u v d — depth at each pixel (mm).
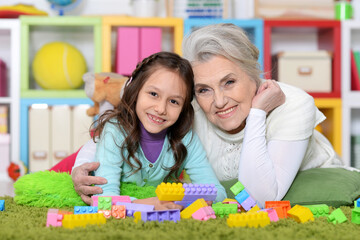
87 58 2836
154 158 1252
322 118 1340
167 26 2549
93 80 1639
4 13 2496
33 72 2529
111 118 1234
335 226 896
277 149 1210
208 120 1358
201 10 2670
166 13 2662
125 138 1199
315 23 2627
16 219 959
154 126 1166
